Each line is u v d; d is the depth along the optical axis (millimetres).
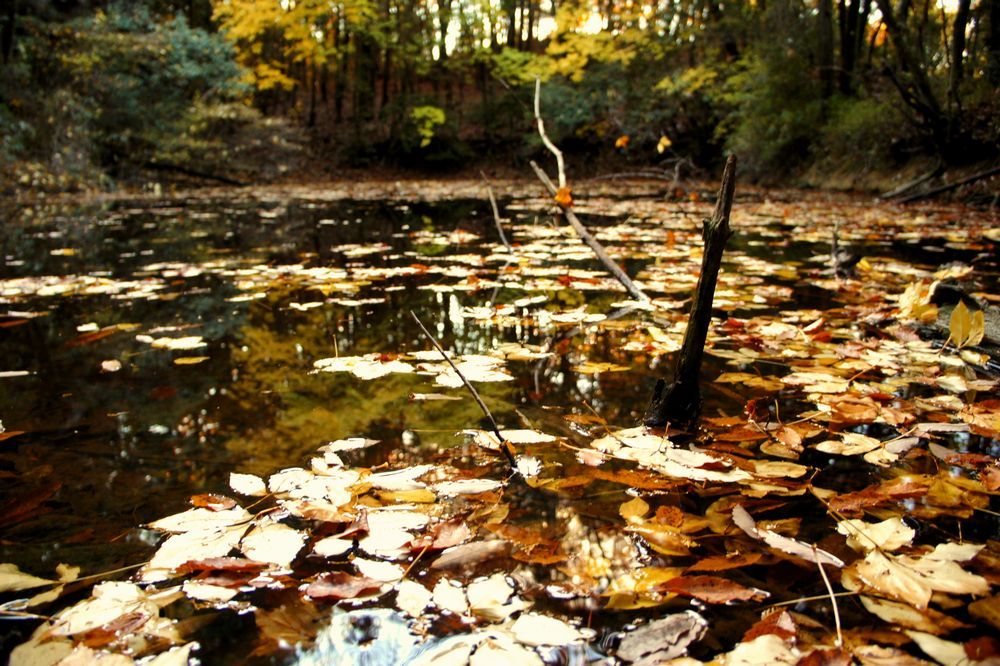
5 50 10648
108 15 12867
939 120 7902
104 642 739
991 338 2100
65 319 2559
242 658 719
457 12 15820
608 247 4672
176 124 12672
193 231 6062
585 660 711
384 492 1097
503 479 1157
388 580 860
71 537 975
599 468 1200
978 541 950
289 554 905
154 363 1932
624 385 1699
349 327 2383
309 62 16141
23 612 800
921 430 1366
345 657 719
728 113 14016
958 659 705
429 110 15359
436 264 4012
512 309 2633
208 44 13547
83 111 10977
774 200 8711
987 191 7270
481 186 13422
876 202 8070
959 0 7742
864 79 11008
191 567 855
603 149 16781
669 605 812
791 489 1111
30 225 6551
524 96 16969
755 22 13094
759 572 881
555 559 903
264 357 1984
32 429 1408
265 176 14523
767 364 1888
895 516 1026
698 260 4035
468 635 755
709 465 1179
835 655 688
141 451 1289
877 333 2246
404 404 1555
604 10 14562
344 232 5938
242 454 1268
